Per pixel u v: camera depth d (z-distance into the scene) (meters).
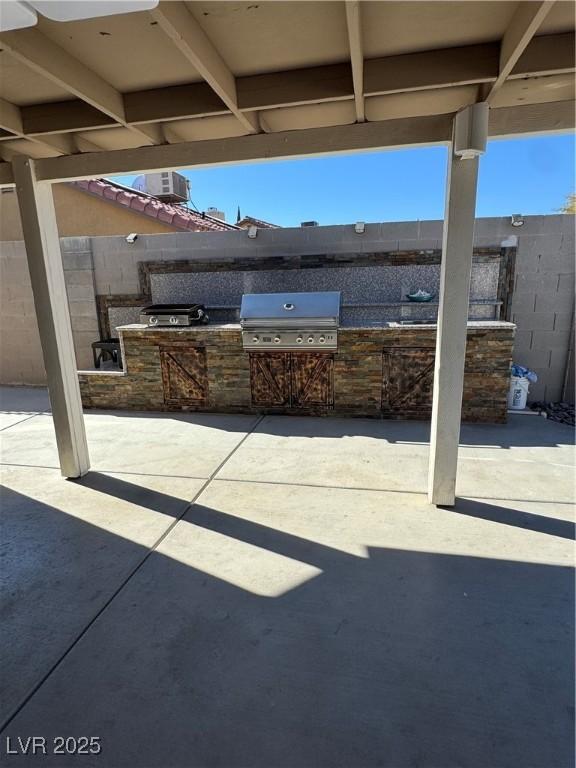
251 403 5.58
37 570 2.66
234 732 1.69
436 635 2.13
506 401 5.02
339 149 2.87
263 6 1.97
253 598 2.40
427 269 5.59
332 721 1.73
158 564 2.70
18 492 3.65
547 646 2.06
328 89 2.57
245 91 2.65
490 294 5.53
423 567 2.62
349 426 5.11
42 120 3.03
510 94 2.73
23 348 7.26
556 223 5.27
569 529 2.97
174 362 5.66
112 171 3.22
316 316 5.05
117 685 1.90
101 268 6.54
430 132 2.75
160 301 6.43
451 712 1.75
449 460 3.20
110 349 6.41
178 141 3.25
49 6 1.33
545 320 5.52
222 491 3.61
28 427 5.38
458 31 2.22
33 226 3.40
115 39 2.21
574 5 2.01
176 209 8.86
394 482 3.70
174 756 1.61
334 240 5.74
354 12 1.81
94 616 2.29
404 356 5.12
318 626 2.20
